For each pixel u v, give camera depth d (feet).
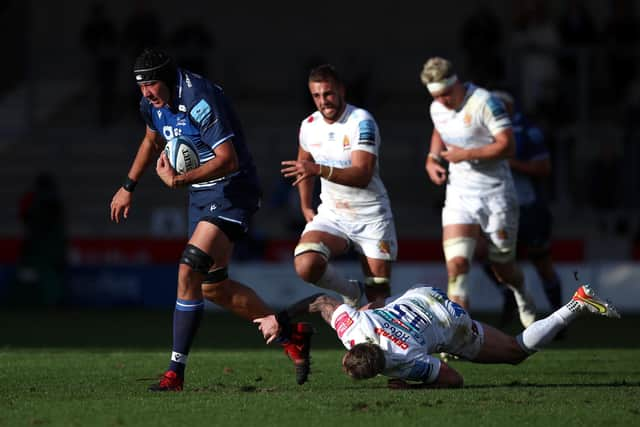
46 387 80.59
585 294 80.74
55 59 285.02
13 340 139.64
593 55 236.22
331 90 91.71
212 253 79.25
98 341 138.31
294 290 197.88
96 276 207.92
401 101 273.33
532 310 111.14
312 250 93.71
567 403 71.46
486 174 103.30
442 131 103.09
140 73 77.36
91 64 275.18
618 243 220.64
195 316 79.05
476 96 100.42
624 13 253.85
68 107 269.23
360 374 71.92
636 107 227.81
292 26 290.15
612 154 224.33
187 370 91.86
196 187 81.61
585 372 91.71
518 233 120.98
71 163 249.96
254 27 289.33
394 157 249.75
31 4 284.41
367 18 289.12
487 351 80.89
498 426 63.52
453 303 79.05
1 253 225.35
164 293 207.62
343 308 76.07
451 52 277.23
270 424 63.77
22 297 207.51
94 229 238.07
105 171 248.52
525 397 73.77
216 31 289.53
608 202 223.71
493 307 193.36
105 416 66.23
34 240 206.18
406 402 71.15
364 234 95.61
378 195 95.35
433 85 100.07
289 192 223.30
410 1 289.12
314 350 118.21
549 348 124.47
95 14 247.09
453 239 102.99
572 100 230.48
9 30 281.74
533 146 118.62
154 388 78.18
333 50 275.18
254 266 198.59
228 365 96.02
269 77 280.92
